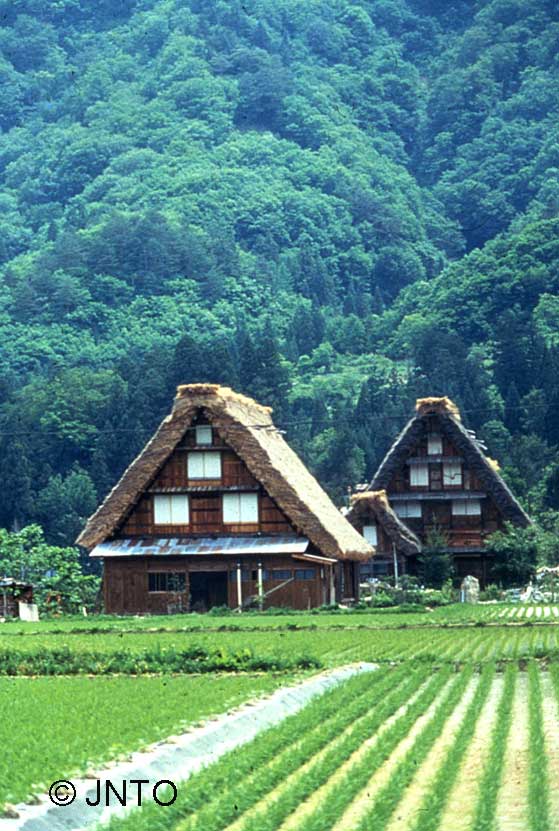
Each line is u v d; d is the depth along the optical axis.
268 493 141.62
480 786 43.72
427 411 181.75
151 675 73.00
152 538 143.88
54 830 38.78
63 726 51.06
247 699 59.72
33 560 157.12
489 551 178.88
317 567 139.75
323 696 61.91
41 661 75.69
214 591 147.38
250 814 40.12
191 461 143.50
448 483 181.88
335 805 40.66
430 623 110.31
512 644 89.50
